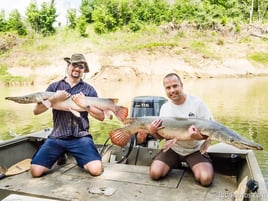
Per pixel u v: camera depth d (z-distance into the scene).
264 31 27.53
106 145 3.79
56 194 2.78
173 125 2.80
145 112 4.18
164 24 27.30
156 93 14.42
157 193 2.75
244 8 30.67
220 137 2.63
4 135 7.05
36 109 3.34
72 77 3.45
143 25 27.34
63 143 3.27
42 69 22.41
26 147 3.80
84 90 3.47
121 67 22.22
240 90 15.54
